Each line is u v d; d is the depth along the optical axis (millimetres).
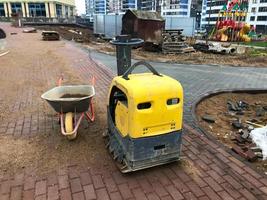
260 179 3396
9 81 8102
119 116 3449
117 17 29344
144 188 3186
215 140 4410
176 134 3373
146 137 3195
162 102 3117
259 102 7109
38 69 10133
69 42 22344
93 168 3557
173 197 3045
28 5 65125
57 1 68000
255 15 88750
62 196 3023
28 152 3902
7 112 5434
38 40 22562
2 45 17719
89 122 4984
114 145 3742
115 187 3193
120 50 4363
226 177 3420
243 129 5109
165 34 20219
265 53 21656
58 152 3922
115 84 3514
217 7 96188
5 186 3170
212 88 8242
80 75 9266
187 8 112688
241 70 12164
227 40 36219
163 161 3459
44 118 5160
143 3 133125
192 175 3449
